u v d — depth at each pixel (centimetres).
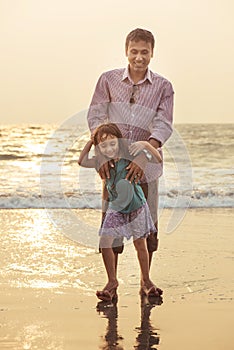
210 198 980
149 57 413
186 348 316
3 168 1492
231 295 415
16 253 536
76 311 377
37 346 316
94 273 471
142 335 335
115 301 401
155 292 411
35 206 910
